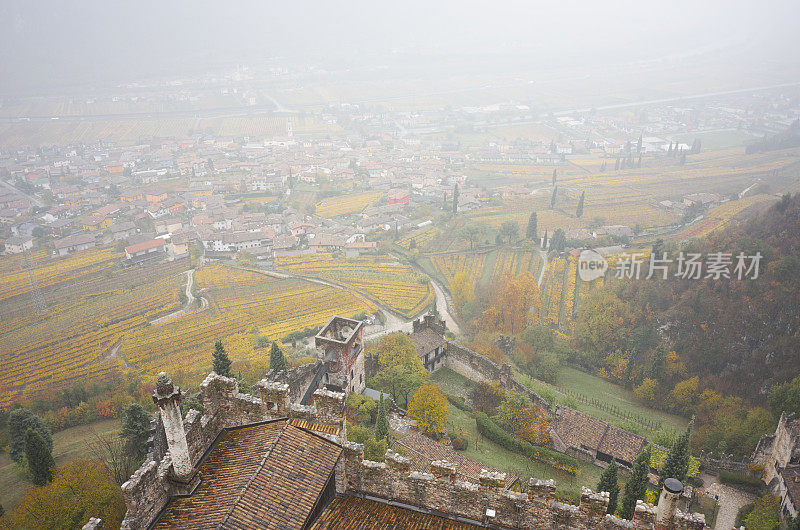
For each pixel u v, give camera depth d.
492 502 33.91
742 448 89.44
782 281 128.75
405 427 85.19
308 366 89.69
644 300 147.12
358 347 96.69
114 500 61.22
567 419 91.25
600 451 84.75
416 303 188.25
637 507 32.22
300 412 37.00
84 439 97.44
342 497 35.66
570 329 160.00
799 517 46.09
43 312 193.50
